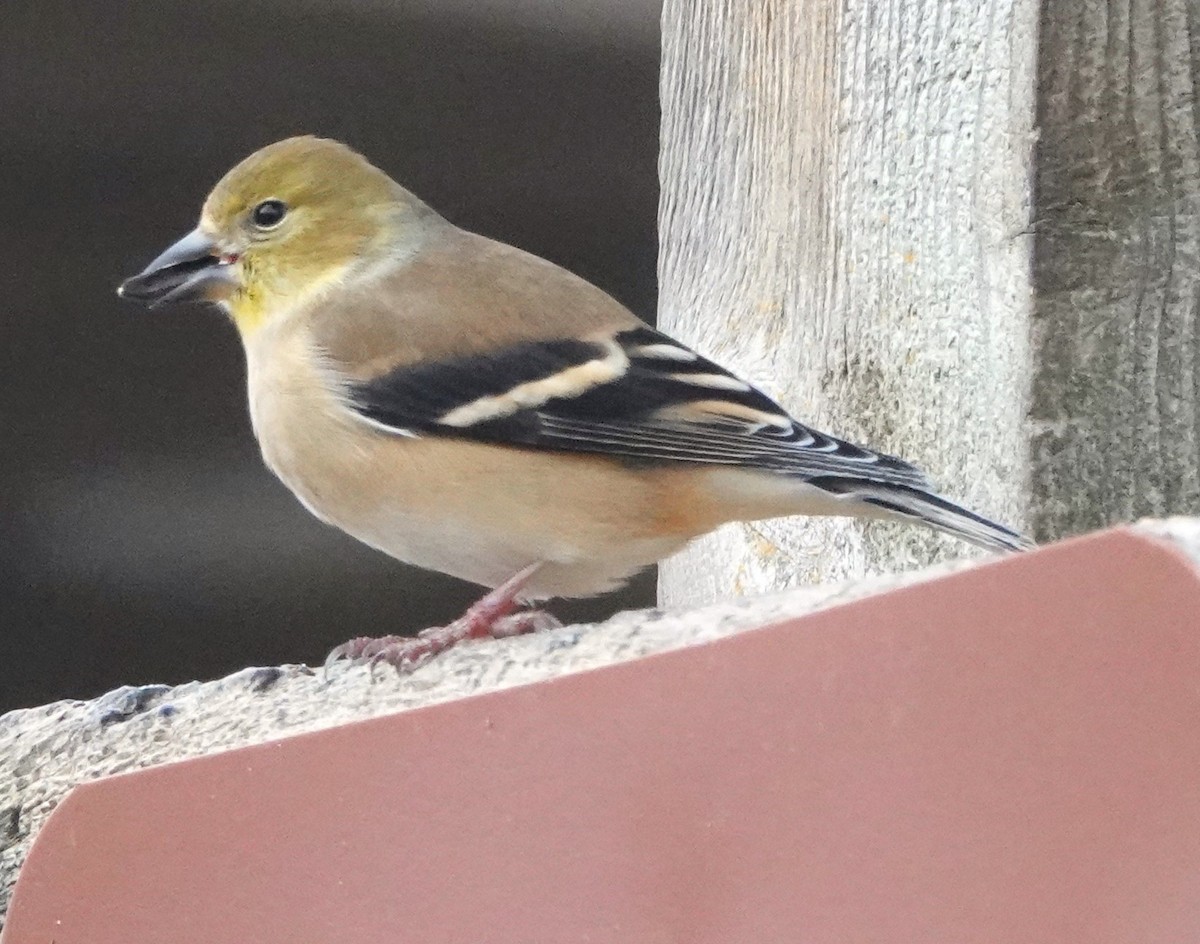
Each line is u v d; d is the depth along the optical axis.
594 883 4.41
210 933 5.03
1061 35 6.51
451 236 8.07
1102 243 6.52
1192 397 6.50
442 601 11.41
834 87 7.66
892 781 4.00
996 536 6.20
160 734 6.13
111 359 10.48
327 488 7.28
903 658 4.04
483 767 4.68
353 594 11.34
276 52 9.59
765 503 6.94
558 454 7.02
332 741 4.98
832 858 4.04
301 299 7.75
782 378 7.84
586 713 4.54
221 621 11.38
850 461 6.61
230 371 10.51
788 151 8.03
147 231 10.20
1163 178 6.50
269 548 11.12
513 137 10.40
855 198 7.46
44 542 10.91
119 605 11.20
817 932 4.02
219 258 7.93
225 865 5.06
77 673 11.39
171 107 9.78
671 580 8.66
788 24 8.08
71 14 9.16
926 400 6.98
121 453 10.80
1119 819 3.63
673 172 9.12
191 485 10.91
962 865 3.84
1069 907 3.66
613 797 4.43
